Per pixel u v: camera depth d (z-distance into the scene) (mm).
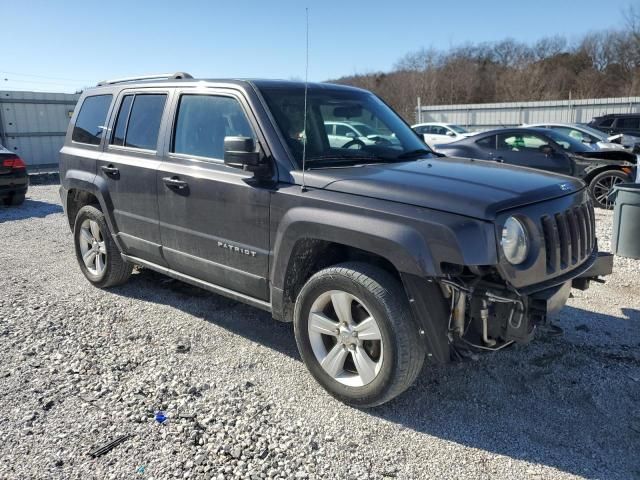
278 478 2689
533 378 3656
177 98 4391
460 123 32312
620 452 2900
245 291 3924
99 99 5371
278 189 3496
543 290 3010
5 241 7984
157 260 4656
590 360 3902
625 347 4113
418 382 3605
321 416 3223
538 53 60750
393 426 3135
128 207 4754
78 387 3543
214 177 3895
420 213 2922
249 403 3352
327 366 3383
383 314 3027
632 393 3465
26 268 6375
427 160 3971
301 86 4164
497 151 11242
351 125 4090
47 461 2820
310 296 3389
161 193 4344
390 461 2836
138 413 3234
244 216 3705
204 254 4098
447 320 2975
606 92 50250
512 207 2926
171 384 3568
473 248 2760
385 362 3064
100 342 4223
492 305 2961
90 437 3012
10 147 17812
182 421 3152
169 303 5070
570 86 52562
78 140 5504
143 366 3840
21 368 3805
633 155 10320
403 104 48250
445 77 53625
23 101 17891
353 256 3500
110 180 4930
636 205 6246
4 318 4711
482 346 3039
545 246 3043
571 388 3529
